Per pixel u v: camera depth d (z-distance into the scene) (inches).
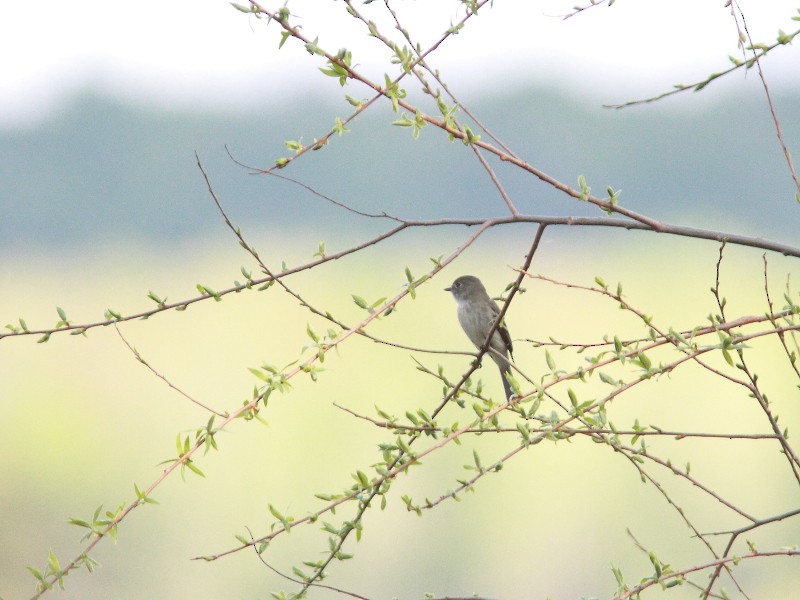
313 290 1018.7
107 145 1973.4
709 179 1697.8
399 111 175.8
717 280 177.9
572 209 1362.0
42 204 1940.2
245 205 1801.2
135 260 1638.8
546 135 1840.6
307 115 2010.3
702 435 178.7
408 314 849.5
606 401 170.2
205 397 781.9
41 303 1210.0
